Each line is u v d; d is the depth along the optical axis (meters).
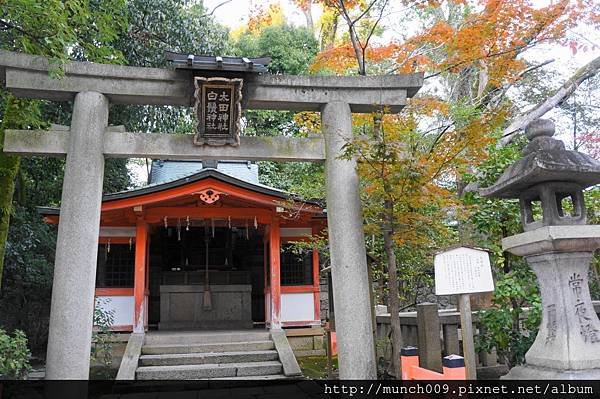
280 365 8.32
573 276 4.14
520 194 4.67
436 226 5.89
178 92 5.55
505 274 6.16
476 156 5.64
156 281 12.91
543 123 4.41
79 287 4.85
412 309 10.87
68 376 4.64
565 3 6.52
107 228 11.24
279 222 10.92
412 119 6.48
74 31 5.56
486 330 6.16
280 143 5.68
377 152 5.01
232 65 5.26
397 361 5.43
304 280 12.23
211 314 11.64
